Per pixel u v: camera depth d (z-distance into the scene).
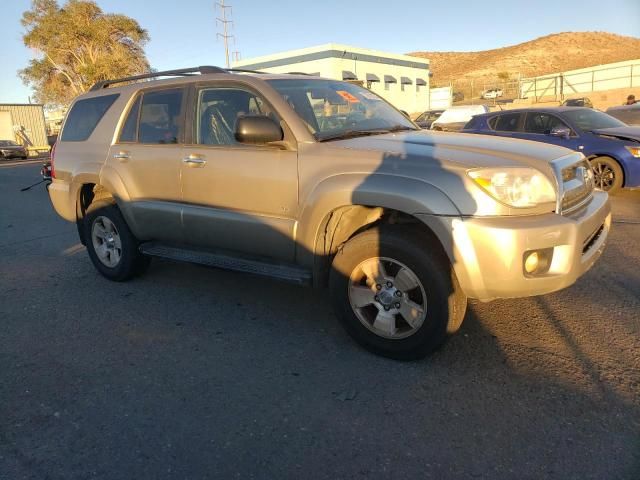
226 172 4.02
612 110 12.16
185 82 4.47
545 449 2.58
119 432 2.88
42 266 6.09
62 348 3.91
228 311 4.48
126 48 48.59
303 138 3.73
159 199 4.59
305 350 3.73
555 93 37.56
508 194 3.05
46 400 3.21
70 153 5.40
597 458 2.50
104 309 4.64
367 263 3.48
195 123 4.33
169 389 3.29
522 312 4.14
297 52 44.12
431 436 2.72
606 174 8.78
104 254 5.35
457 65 123.44
